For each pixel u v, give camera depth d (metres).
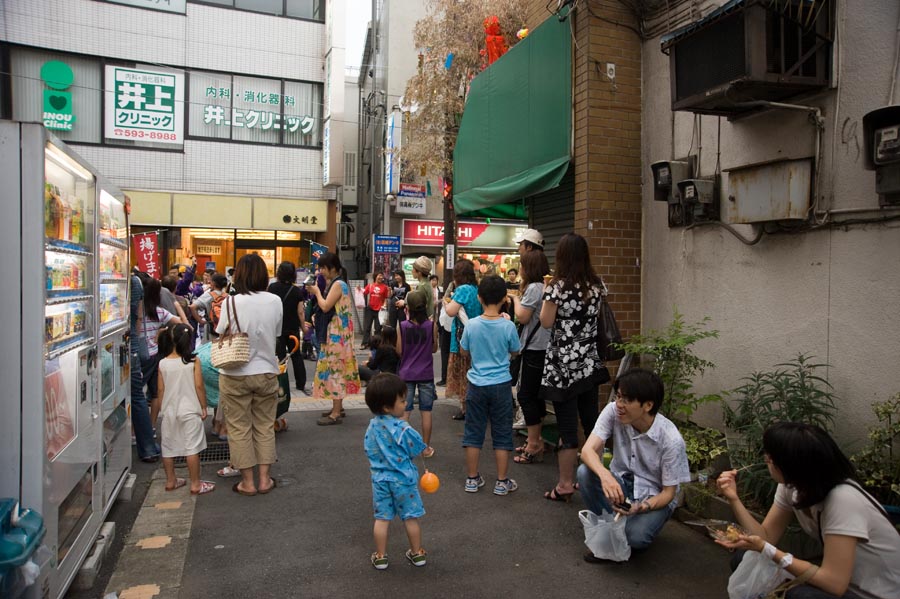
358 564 3.63
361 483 5.03
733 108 4.29
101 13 16.03
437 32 13.46
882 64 3.61
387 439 3.59
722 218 4.76
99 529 3.73
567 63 5.85
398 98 19.95
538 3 7.15
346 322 6.82
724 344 4.75
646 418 3.48
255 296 4.73
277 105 17.86
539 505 4.54
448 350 9.40
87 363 3.43
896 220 3.54
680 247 5.22
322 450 5.90
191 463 4.72
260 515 4.36
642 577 3.49
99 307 3.72
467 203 7.95
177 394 4.73
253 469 5.03
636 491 3.55
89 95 16.14
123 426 4.59
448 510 4.44
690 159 5.08
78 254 3.33
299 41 17.94
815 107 3.95
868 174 3.67
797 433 2.45
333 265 6.68
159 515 4.33
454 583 3.42
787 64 3.80
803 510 2.60
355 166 24.59
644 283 5.65
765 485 3.79
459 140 8.35
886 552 2.38
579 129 5.69
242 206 17.58
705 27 4.01
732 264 4.68
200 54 17.03
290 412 7.43
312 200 18.20
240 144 17.53
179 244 17.25
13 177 2.67
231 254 17.91
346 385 6.79
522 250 5.21
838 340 3.88
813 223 3.98
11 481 2.63
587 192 5.56
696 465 4.30
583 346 4.40
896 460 3.42
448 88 13.55
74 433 3.16
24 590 2.43
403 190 18.98
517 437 6.35
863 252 3.73
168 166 16.94
